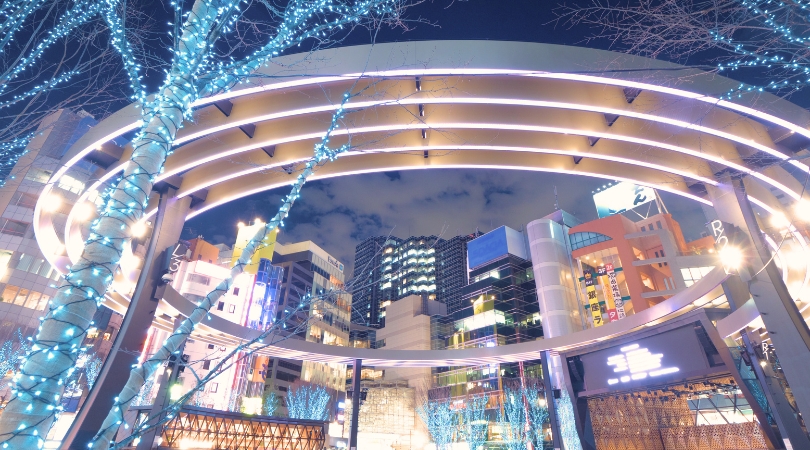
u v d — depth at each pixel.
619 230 71.50
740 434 17.03
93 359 38.00
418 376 79.38
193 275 58.00
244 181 19.70
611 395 19.45
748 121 15.62
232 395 50.69
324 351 30.05
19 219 46.28
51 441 20.69
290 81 13.23
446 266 148.75
